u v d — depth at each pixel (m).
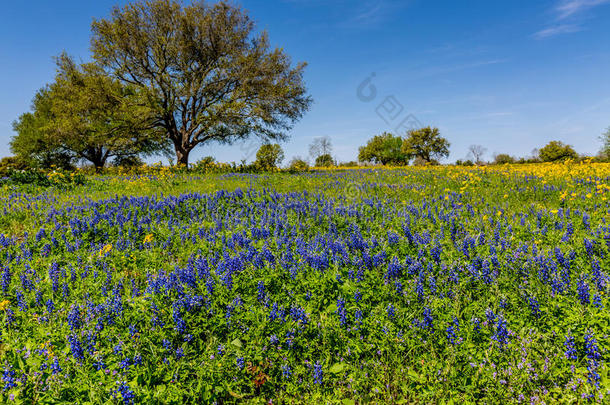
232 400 3.99
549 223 9.20
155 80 36.38
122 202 12.00
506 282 5.76
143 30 34.25
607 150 47.97
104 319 4.75
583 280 5.54
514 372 4.03
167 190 17.14
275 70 36.25
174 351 4.27
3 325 4.71
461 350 4.39
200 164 30.02
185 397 3.91
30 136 51.00
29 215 10.80
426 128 91.25
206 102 37.75
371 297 5.52
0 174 20.88
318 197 13.30
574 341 4.34
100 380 3.92
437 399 3.91
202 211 11.31
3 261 6.91
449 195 13.06
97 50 33.34
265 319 4.85
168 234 8.88
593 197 11.58
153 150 52.53
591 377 3.87
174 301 5.02
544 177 16.66
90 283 5.96
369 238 8.45
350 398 4.02
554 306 5.02
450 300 5.39
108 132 35.75
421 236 8.05
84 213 10.81
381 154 93.19
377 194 14.38
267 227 9.04
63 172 18.52
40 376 3.83
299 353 4.51
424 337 4.69
